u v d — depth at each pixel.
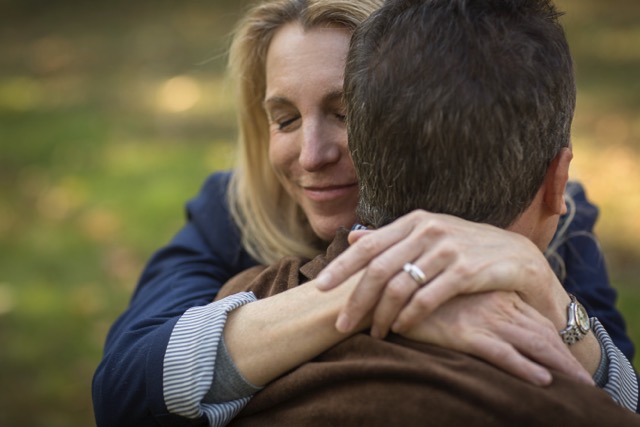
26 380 3.62
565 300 1.25
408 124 1.16
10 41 10.05
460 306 1.16
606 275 1.96
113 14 10.94
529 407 1.09
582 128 5.80
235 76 1.93
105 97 7.63
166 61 8.69
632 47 7.64
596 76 6.93
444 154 1.15
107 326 4.00
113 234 4.92
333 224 1.76
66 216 5.23
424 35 1.16
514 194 1.19
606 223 4.46
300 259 1.45
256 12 1.77
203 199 2.15
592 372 1.26
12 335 3.95
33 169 6.02
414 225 1.16
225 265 2.04
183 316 1.34
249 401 1.27
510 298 1.17
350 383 1.17
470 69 1.13
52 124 6.94
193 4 11.11
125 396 1.35
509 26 1.16
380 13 1.23
